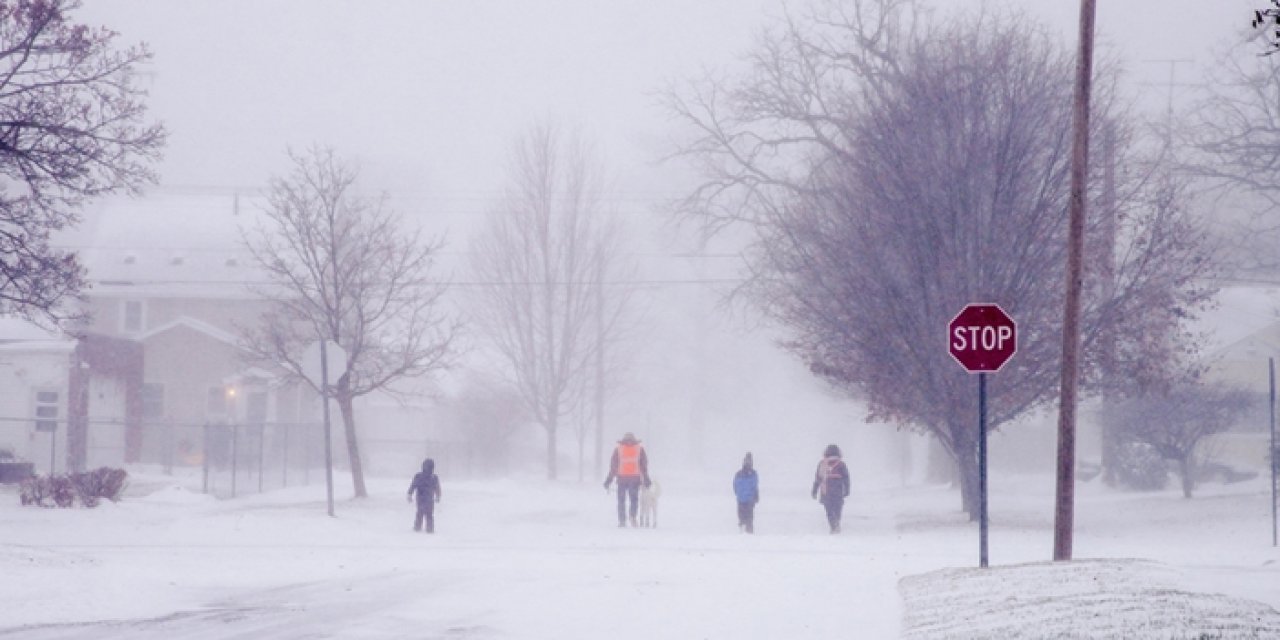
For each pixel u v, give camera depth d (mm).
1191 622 35281
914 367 99250
